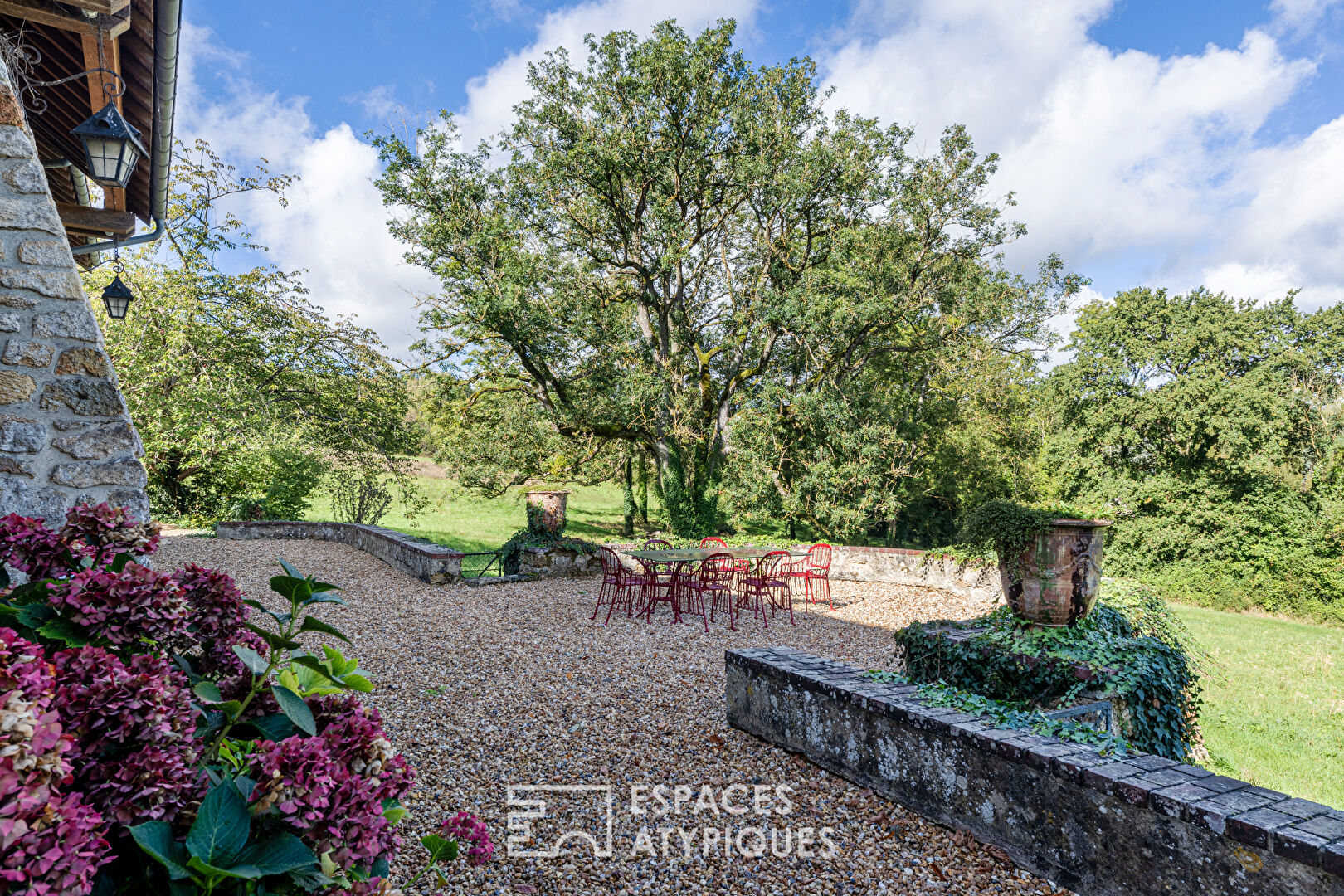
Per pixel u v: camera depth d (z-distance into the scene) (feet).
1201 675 28.04
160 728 3.80
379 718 4.60
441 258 55.47
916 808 10.55
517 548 35.22
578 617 25.76
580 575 34.91
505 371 59.36
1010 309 64.75
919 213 60.23
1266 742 20.12
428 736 13.61
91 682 3.84
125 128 14.40
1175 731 13.58
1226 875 7.13
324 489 61.87
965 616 28.43
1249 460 53.72
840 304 53.11
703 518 61.93
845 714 11.80
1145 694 12.81
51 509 11.10
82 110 18.85
